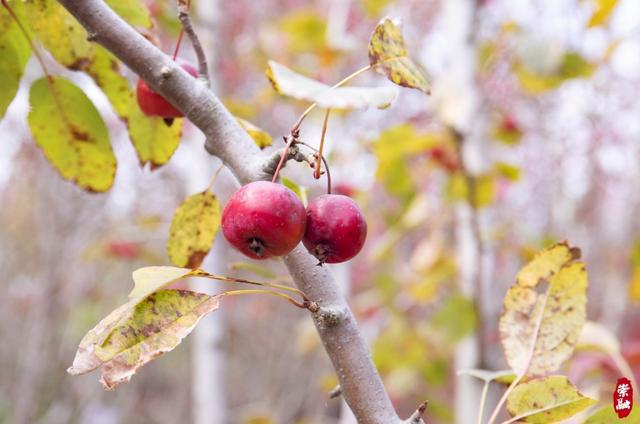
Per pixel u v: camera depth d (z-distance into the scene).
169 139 0.59
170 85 0.51
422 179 1.04
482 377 0.55
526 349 0.53
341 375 0.49
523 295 0.54
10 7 0.56
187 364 2.21
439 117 0.82
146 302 0.49
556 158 1.73
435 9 1.74
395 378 1.20
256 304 2.08
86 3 0.50
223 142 0.51
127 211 1.83
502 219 1.61
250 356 2.21
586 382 0.70
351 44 1.11
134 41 0.50
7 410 1.69
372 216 1.20
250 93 1.53
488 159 0.92
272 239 0.48
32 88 0.58
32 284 1.83
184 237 0.56
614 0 0.70
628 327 1.73
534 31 0.90
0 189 1.94
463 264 0.90
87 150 0.59
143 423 2.01
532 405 0.51
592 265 1.91
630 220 1.92
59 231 1.55
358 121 1.27
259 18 1.74
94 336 0.48
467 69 0.88
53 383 1.78
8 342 1.94
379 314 1.28
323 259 0.49
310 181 1.06
